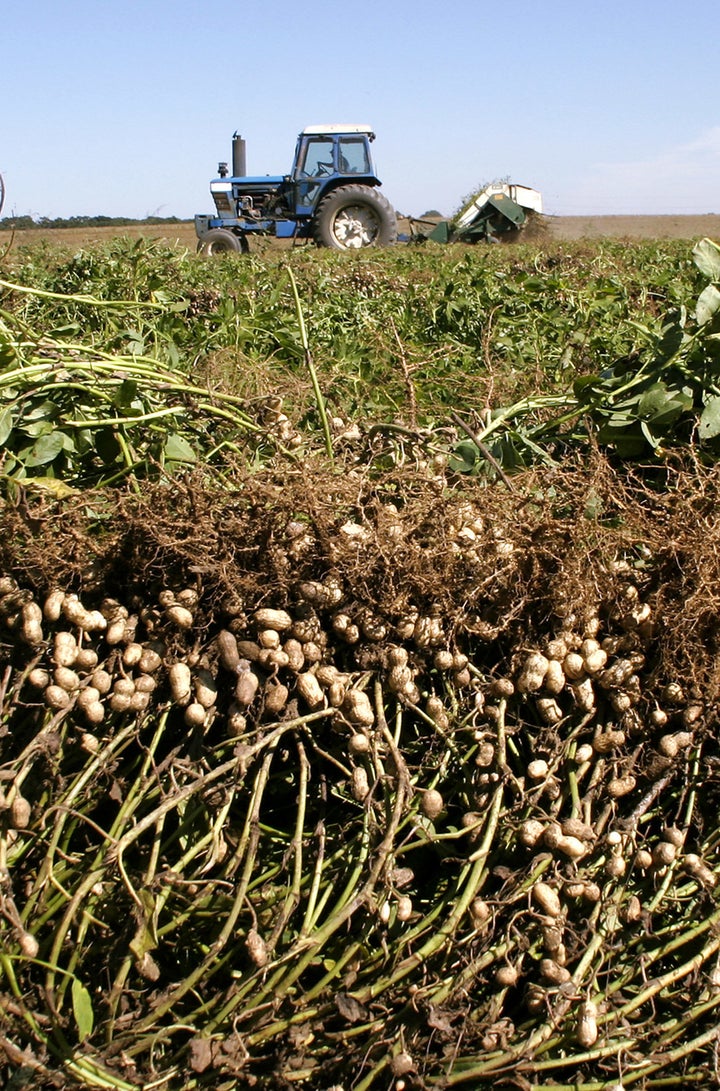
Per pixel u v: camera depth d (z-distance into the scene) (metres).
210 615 2.06
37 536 2.07
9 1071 1.62
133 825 1.96
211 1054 1.64
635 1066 1.71
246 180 21.80
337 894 1.92
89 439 2.64
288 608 2.09
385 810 1.92
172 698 2.01
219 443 2.73
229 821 2.04
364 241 20.95
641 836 2.01
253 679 1.98
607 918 1.86
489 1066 1.67
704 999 1.81
